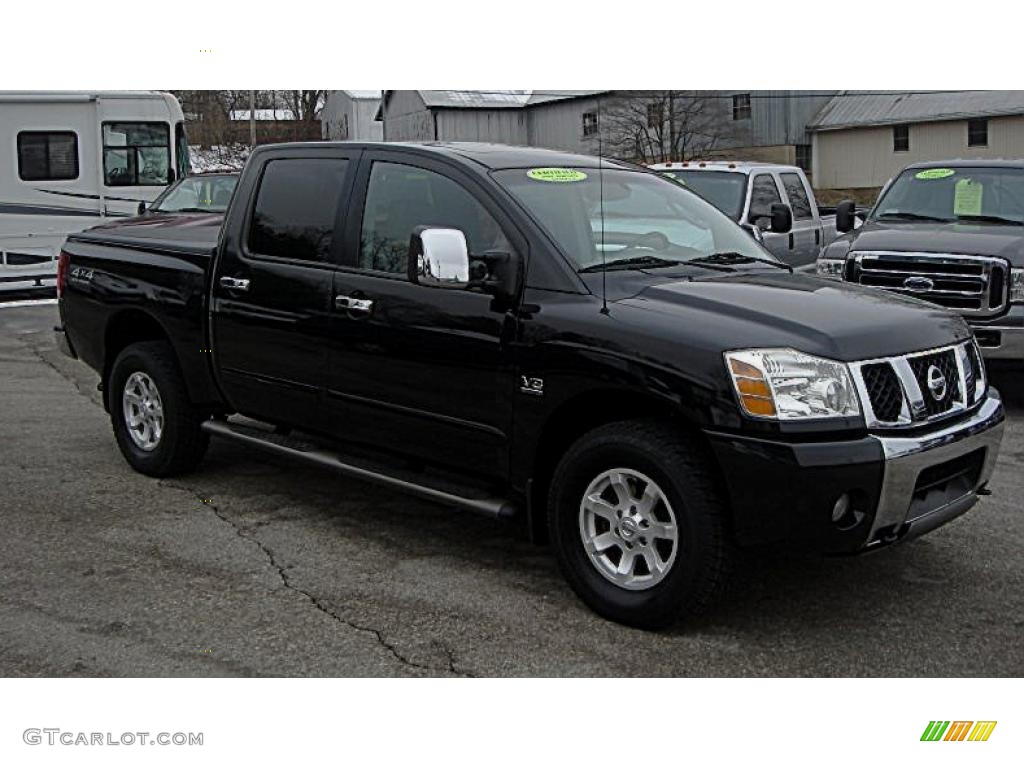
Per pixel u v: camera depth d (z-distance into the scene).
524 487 4.62
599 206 5.04
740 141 43.69
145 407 6.47
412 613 4.49
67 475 6.54
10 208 17.20
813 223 12.70
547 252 4.60
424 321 4.86
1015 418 8.25
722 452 3.96
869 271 8.85
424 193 5.08
